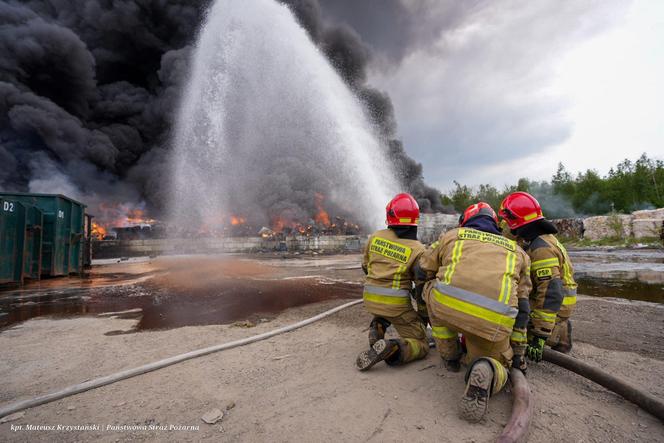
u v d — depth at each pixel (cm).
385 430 196
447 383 250
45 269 863
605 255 1452
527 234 278
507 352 230
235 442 188
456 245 238
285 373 276
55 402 236
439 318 232
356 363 267
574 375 273
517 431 183
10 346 358
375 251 298
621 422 208
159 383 263
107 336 391
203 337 378
